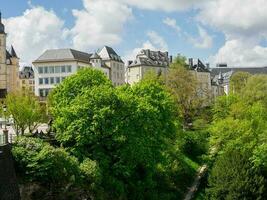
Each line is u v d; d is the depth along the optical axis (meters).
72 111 53.75
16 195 40.19
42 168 42.78
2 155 39.56
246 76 145.62
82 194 46.19
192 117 108.19
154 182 58.84
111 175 52.41
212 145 77.38
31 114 71.75
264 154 57.38
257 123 75.00
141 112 57.38
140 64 168.62
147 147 55.50
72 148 52.88
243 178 57.19
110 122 53.41
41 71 134.38
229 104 86.94
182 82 108.12
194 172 77.56
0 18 146.12
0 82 145.62
